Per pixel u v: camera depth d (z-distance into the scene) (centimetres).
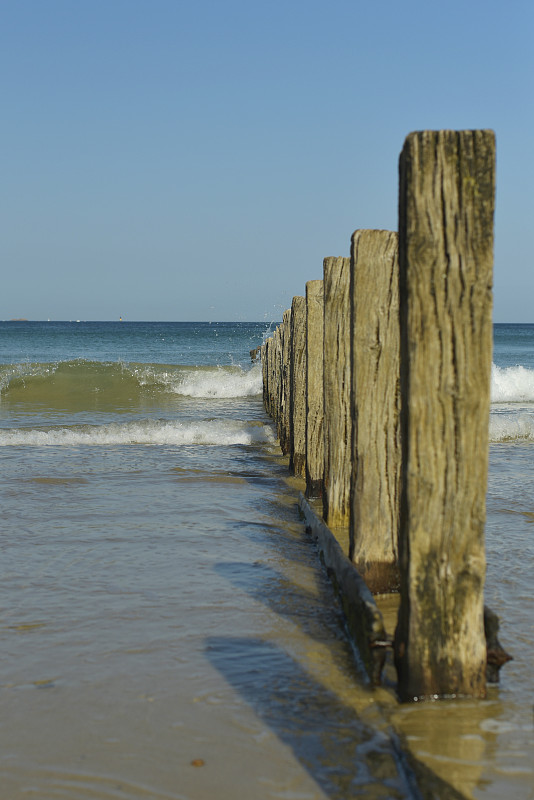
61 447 1050
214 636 388
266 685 332
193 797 253
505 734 286
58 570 496
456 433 295
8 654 362
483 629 311
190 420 1320
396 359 432
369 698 319
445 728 290
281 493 764
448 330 289
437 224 285
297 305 831
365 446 436
